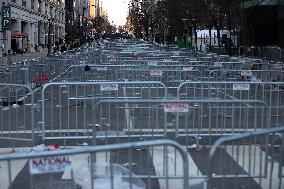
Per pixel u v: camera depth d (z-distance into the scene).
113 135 17.67
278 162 12.04
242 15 69.69
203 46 107.25
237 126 19.16
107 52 61.31
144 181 13.38
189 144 17.30
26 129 20.89
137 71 32.06
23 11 137.62
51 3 179.50
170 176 12.87
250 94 24.98
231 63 38.41
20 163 15.57
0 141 18.91
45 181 12.21
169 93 27.36
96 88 27.67
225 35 101.19
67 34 155.88
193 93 23.62
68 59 45.19
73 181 11.58
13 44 128.62
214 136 17.61
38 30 160.62
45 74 39.09
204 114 19.05
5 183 13.62
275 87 23.67
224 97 23.31
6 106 25.42
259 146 13.23
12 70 34.12
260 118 20.78
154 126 18.62
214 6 75.50
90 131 19.20
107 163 12.34
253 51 71.06
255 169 13.27
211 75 33.94
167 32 133.75
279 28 80.56
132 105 19.69
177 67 34.75
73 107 25.45
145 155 15.52
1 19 109.94
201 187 11.85
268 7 76.69
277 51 62.94
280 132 10.25
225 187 12.58
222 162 12.72
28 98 28.00
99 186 9.84
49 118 23.30
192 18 92.88
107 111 21.84
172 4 94.19
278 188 12.30
